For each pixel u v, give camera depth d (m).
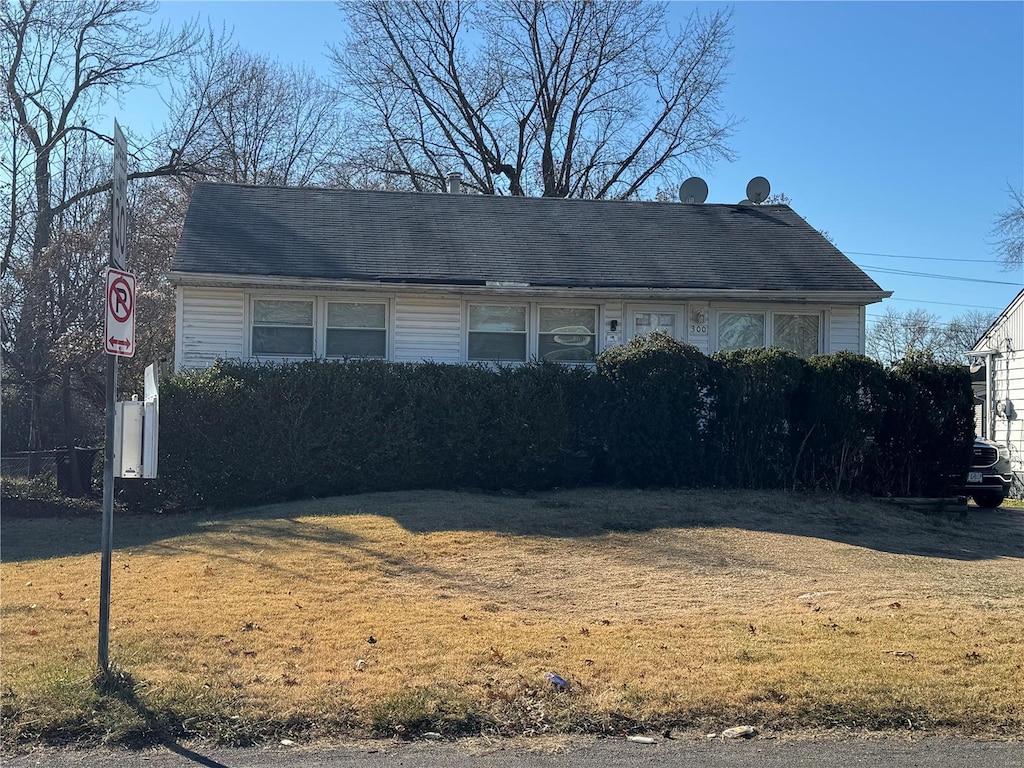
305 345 15.54
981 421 23.06
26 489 15.68
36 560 9.62
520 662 5.95
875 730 5.06
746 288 15.91
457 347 15.95
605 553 9.65
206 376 13.47
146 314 20.64
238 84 31.30
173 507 13.38
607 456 13.83
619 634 6.66
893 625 6.92
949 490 14.09
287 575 8.45
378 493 13.36
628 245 17.55
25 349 16.36
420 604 7.52
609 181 36.19
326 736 4.90
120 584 8.14
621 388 13.58
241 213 17.05
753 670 5.79
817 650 6.25
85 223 21.73
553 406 13.77
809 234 18.77
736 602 7.80
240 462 13.28
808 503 12.64
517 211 18.89
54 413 22.27
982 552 10.70
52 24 23.91
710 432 13.67
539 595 8.01
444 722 5.03
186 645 6.22
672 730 5.04
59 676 5.42
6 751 4.64
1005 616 7.23
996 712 5.21
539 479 13.87
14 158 19.69
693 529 10.89
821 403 13.44
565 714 5.14
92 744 4.75
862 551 10.17
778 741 4.91
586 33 35.25
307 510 11.98
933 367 13.93
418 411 13.70
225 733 4.86
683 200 21.44
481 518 11.17
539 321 16.23
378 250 16.20
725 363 13.65
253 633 6.52
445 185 35.66
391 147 36.25
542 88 35.72
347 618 6.98
